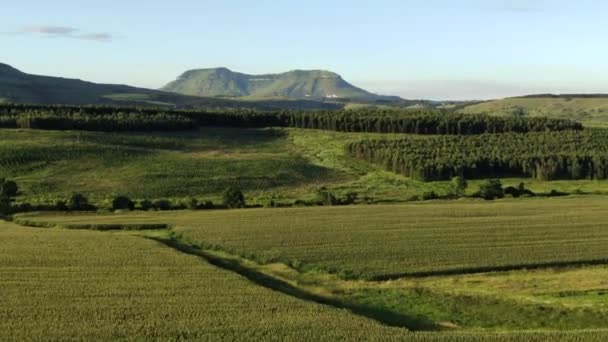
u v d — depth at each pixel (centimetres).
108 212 9712
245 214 9006
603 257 5859
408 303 4662
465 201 10481
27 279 4916
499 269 5575
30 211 9881
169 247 6359
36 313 3994
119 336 3572
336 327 3759
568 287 4978
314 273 5559
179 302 4291
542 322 4188
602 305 4478
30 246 6338
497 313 4384
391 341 3538
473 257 5941
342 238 6912
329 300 4747
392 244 6581
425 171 13950
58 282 4828
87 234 7262
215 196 12275
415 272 5409
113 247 6312
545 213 8588
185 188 12925
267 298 4416
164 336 3584
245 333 3644
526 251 6169
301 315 4019
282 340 3538
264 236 7069
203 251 6525
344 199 10906
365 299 4778
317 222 8050
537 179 13962
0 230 7656
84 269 5288
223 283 4844
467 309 4494
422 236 6994
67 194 12056
